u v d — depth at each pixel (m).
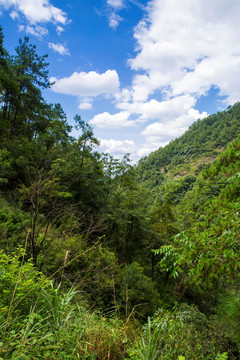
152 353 1.62
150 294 10.43
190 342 2.34
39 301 1.94
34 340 1.22
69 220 5.99
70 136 26.64
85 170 15.55
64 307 1.91
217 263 1.95
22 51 21.20
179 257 2.10
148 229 15.58
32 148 14.48
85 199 14.25
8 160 11.21
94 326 1.79
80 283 4.37
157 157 167.75
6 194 7.90
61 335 1.52
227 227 2.11
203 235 2.13
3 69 16.03
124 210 14.73
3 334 1.31
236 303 2.78
